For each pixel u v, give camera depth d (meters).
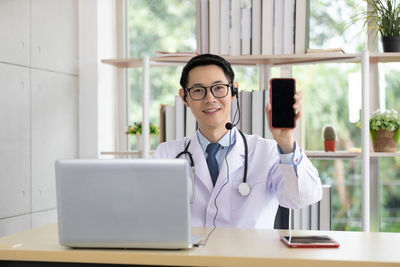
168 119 2.56
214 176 1.77
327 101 2.80
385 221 2.72
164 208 1.15
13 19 2.37
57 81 2.70
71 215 1.18
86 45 2.89
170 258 1.11
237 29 2.45
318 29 2.79
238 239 1.29
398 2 2.49
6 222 2.32
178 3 3.01
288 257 1.06
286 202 1.62
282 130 1.42
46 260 1.17
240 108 2.44
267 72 2.64
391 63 2.68
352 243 1.23
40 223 2.57
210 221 1.71
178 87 2.99
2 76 2.30
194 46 2.98
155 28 3.05
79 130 2.90
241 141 1.80
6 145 2.32
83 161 1.17
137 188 1.15
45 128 2.61
